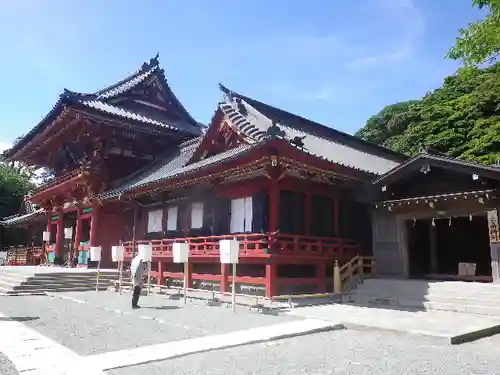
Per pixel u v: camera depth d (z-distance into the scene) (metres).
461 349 8.37
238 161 15.49
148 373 6.36
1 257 41.09
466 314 12.53
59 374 6.23
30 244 47.56
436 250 21.95
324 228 18.19
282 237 15.88
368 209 20.09
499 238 14.94
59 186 30.30
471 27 15.52
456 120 43.06
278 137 14.02
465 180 16.12
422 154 16.30
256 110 22.62
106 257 27.83
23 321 11.22
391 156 30.00
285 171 16.14
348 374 6.46
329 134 26.22
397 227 18.58
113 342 8.54
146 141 30.62
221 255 13.48
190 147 29.14
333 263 17.94
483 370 6.78
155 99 33.59
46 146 34.88
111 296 17.78
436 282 15.16
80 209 30.84
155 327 10.32
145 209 25.22
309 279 16.59
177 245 15.41
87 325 10.60
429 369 6.80
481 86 41.53
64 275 21.42
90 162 27.94
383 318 11.69
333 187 19.02
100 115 27.12
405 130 51.56
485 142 36.19
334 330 10.30
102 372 6.36
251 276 16.89
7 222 46.59
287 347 8.30
